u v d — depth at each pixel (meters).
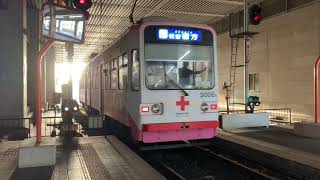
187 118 9.49
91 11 19.67
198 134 9.77
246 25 14.20
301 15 15.73
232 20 21.39
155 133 9.34
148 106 9.19
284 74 16.86
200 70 9.76
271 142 10.15
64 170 6.93
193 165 9.73
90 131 12.82
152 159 10.31
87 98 22.56
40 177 6.45
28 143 9.57
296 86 16.05
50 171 6.85
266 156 8.88
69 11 6.80
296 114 16.03
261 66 18.55
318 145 9.59
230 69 20.91
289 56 16.52
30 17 17.72
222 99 23.12
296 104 16.05
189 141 10.93
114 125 13.38
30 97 17.53
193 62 9.68
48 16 6.65
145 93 9.18
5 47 13.39
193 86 9.64
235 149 10.42
